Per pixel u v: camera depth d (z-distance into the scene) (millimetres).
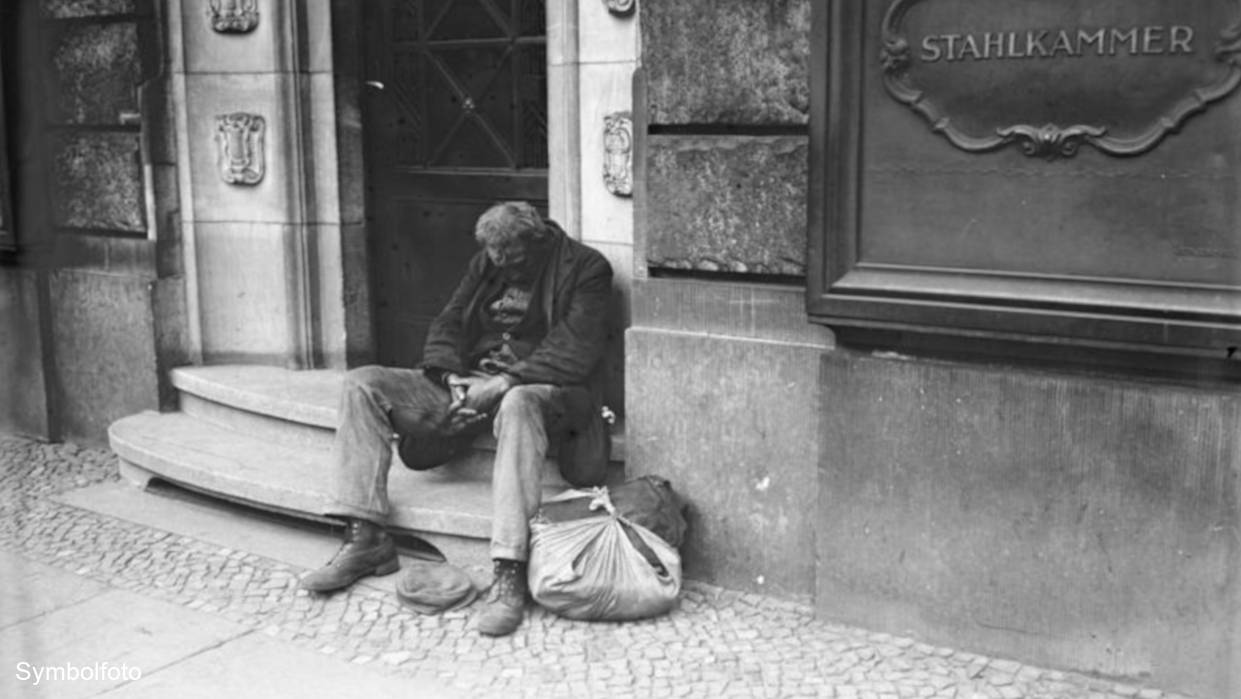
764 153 4375
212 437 5941
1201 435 3680
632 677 4004
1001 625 4062
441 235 6152
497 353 4918
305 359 6297
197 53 6242
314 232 6234
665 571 4398
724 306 4555
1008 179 3844
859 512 4262
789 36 4273
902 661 4082
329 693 3951
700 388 4621
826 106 4070
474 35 5918
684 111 4523
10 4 6062
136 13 6152
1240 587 3689
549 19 5227
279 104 6113
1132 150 3654
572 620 4402
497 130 5918
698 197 4539
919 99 3939
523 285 4883
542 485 4777
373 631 4387
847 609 4340
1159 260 3660
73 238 6586
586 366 4648
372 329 6391
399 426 4816
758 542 4586
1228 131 3537
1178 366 3723
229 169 6238
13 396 6855
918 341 4109
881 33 3973
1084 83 3701
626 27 5027
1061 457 3891
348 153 6207
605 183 5137
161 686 4012
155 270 6332
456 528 4754
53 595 4750
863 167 4062
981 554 4062
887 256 4066
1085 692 3857
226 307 6410
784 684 3943
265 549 5160
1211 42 3525
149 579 4898
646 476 4727
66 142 6453
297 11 6062
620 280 5164
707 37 4434
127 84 6230
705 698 3861
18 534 5406
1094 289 3744
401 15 6133
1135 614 3846
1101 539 3863
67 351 6707
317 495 5082
